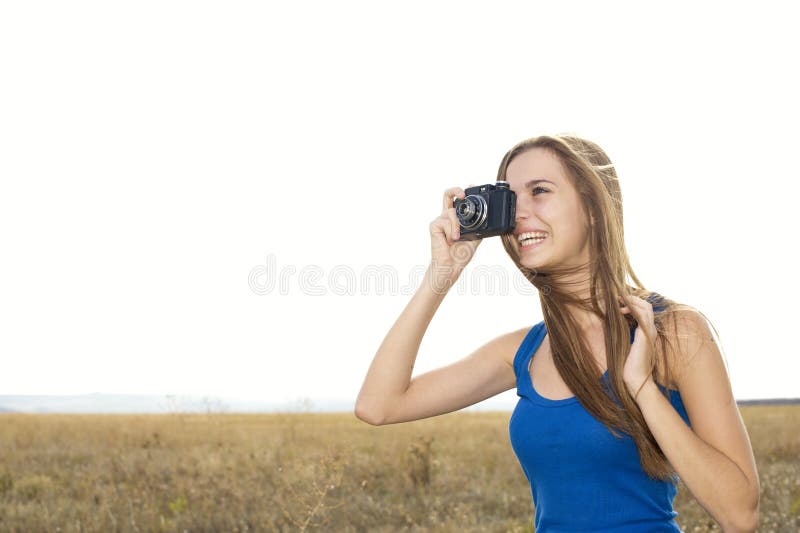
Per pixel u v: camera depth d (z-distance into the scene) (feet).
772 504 21.79
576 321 6.15
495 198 6.30
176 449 41.14
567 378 5.74
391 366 6.49
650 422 5.19
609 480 5.57
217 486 26.02
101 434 53.26
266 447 40.75
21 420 74.74
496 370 6.89
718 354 5.45
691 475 5.04
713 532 17.88
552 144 6.22
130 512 22.86
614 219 5.94
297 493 22.31
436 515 22.06
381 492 26.73
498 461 33.94
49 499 25.49
